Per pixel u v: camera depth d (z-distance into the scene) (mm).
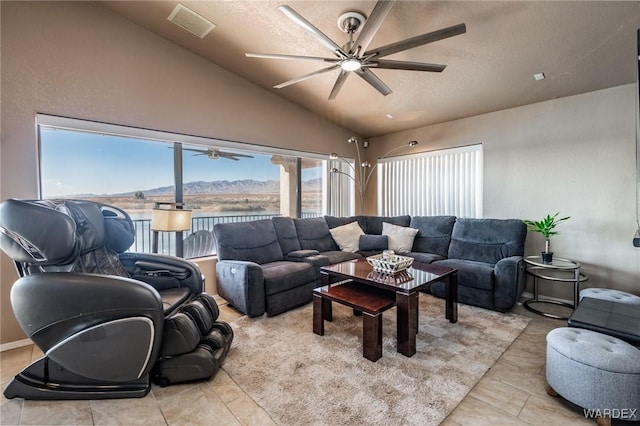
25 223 1713
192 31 3000
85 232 2113
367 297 2432
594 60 2725
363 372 2027
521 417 1617
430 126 4746
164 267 2436
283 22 2709
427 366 2098
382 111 4410
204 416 1637
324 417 1610
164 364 1867
